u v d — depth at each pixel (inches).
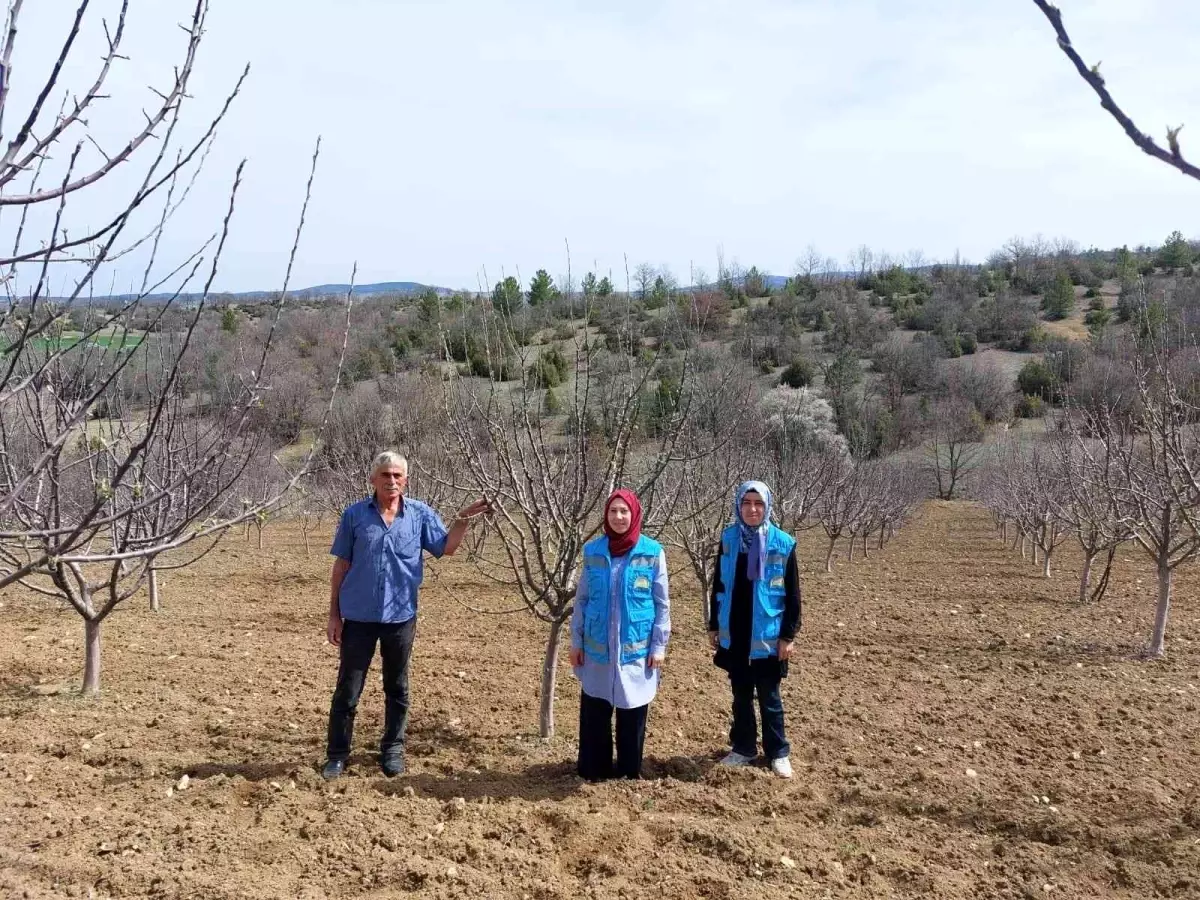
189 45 88.7
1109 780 193.6
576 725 230.7
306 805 172.4
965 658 308.2
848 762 206.1
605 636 187.0
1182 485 297.3
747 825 169.6
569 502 223.8
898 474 819.4
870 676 282.8
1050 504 494.3
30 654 295.1
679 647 323.0
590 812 171.0
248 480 491.5
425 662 295.9
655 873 150.0
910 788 190.2
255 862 149.5
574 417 246.5
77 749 203.5
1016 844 164.7
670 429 227.1
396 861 149.0
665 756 209.2
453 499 517.3
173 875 143.3
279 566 530.3
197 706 239.3
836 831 169.5
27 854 149.4
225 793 177.9
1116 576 520.1
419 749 209.3
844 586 482.3
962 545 725.9
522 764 201.0
